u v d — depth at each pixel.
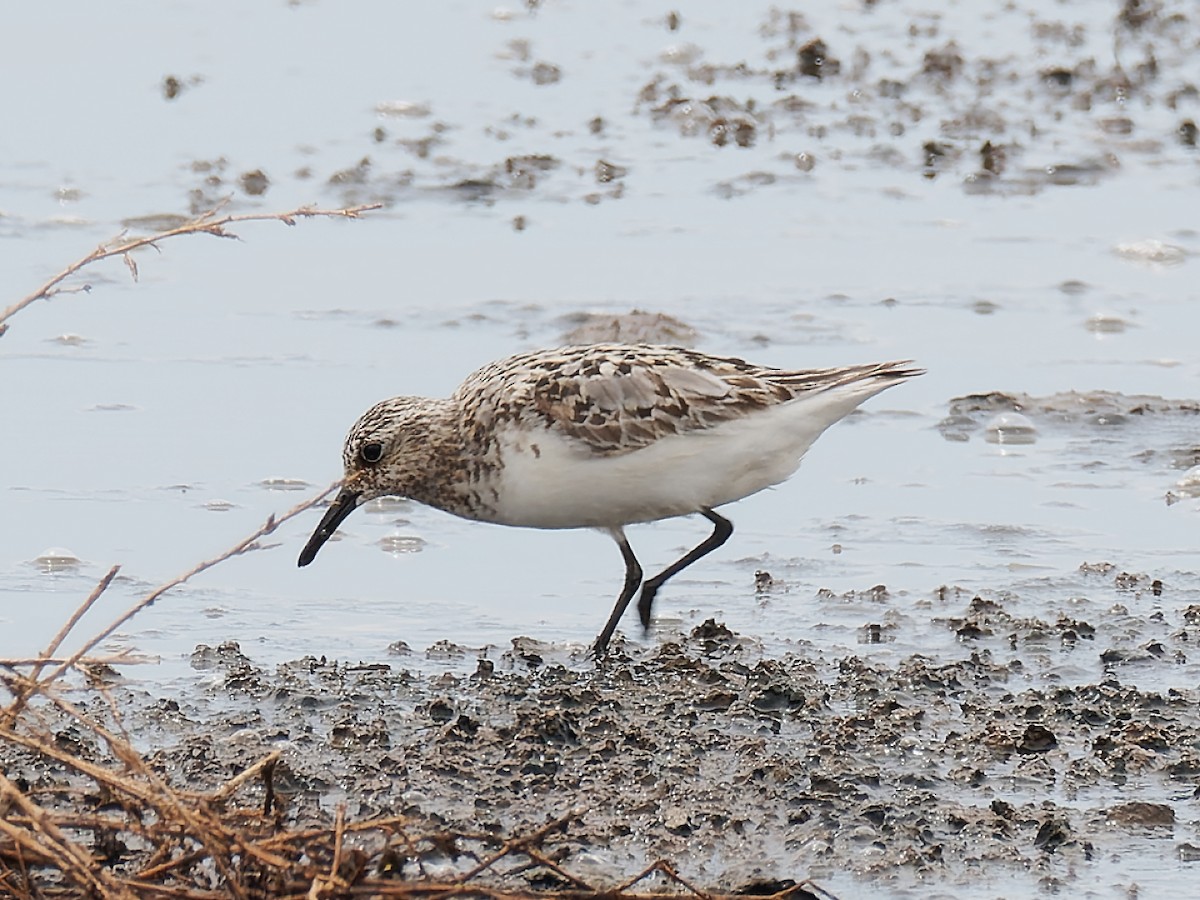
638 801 8.86
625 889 7.79
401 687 10.30
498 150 21.64
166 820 7.67
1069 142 21.94
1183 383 15.62
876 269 18.22
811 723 9.87
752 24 27.14
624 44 26.14
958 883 8.09
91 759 9.20
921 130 22.48
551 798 8.91
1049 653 10.84
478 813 8.73
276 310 16.91
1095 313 17.16
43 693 8.16
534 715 9.70
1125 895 7.96
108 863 8.02
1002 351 16.27
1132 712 9.94
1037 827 8.59
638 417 11.19
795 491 13.72
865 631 11.19
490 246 18.70
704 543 11.59
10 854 7.71
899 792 9.02
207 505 13.05
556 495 11.36
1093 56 25.12
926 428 14.87
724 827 8.61
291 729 9.70
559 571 12.43
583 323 16.50
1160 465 14.09
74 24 26.70
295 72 24.64
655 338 16.17
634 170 21.16
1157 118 22.92
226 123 22.42
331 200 19.95
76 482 13.35
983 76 24.31
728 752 9.48
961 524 13.05
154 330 16.41
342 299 17.20
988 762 9.37
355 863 7.46
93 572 11.91
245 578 12.00
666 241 18.91
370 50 25.77
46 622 11.12
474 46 26.02
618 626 11.44
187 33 26.45
